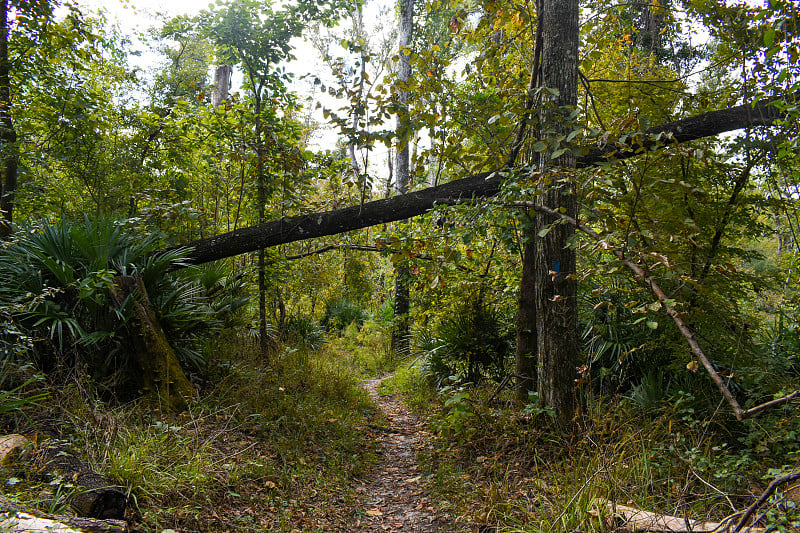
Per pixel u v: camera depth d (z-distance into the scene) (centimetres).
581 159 520
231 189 818
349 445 539
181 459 367
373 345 1415
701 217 535
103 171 757
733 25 525
